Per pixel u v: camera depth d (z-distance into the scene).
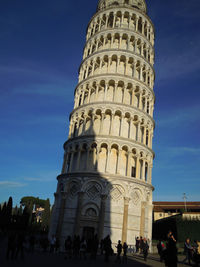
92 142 45.06
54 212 45.47
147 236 43.25
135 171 45.44
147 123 50.31
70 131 51.50
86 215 40.59
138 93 51.31
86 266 22.05
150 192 46.75
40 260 25.33
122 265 23.75
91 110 48.59
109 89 51.47
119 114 48.66
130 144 45.50
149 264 25.19
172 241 14.07
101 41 57.38
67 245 28.97
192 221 49.56
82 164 46.03
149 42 58.53
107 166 43.03
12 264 21.44
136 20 58.56
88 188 41.97
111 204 41.00
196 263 23.44
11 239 25.72
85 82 52.81
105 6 63.75
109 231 39.47
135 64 53.00
